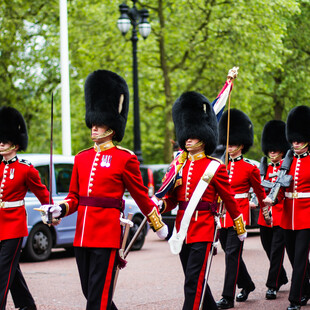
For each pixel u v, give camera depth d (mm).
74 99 40688
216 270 15789
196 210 9539
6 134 10555
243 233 9914
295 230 11805
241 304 12102
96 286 8406
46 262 17688
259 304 12055
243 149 13250
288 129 12078
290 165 12055
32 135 41750
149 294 12984
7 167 10586
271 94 43969
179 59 39969
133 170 8734
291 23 40000
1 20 36781
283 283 13125
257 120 46969
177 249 9445
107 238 8516
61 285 14031
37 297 12703
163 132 48688
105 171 8664
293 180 11914
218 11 36438
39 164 17734
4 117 10656
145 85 40719
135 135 29531
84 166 8805
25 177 10523
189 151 9828
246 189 12734
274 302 12258
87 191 8664
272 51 36156
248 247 20422
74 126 42125
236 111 13367
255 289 13555
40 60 38156
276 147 14641
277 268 12758
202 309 9508
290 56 41125
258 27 35875
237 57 36375
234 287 11758
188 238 9484
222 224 12055
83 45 37438
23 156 17688
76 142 44375
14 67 38344
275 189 11906
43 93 39188
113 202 8648
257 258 17781
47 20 38062
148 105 42438
